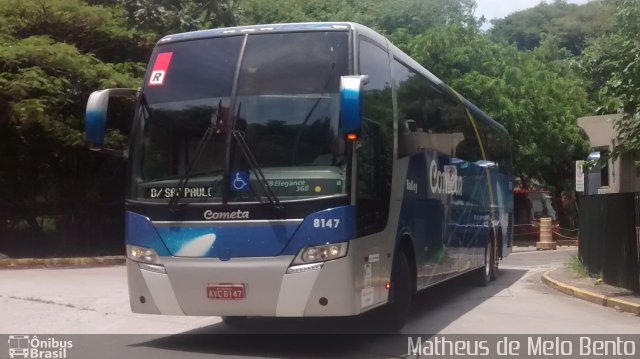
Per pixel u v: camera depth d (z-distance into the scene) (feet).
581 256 52.70
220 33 28.89
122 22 72.23
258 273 26.14
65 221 71.77
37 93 60.80
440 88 40.91
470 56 96.89
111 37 70.74
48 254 70.38
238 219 26.48
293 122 26.94
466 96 94.43
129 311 37.70
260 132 27.04
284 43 28.02
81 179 72.23
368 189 27.84
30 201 70.74
